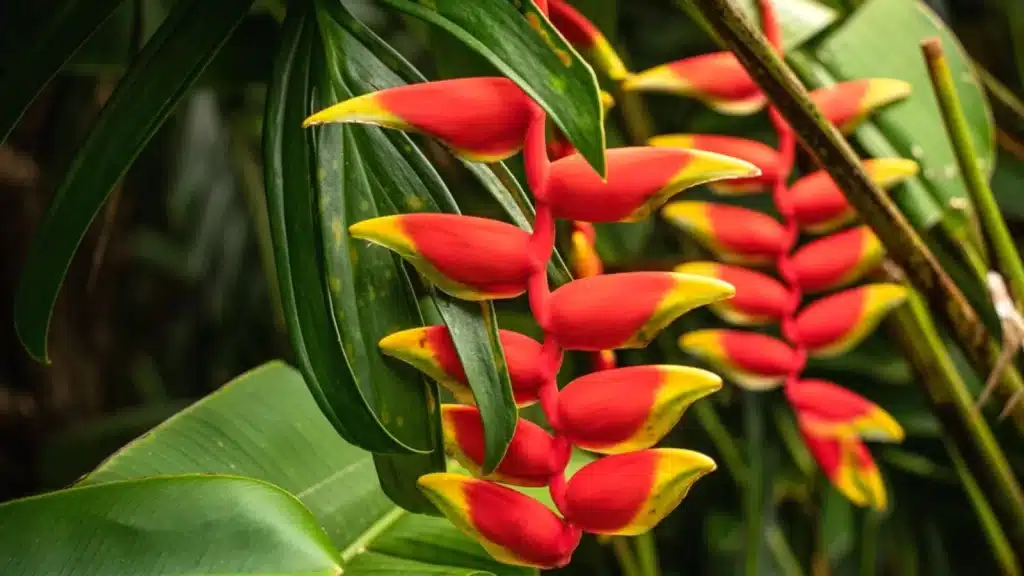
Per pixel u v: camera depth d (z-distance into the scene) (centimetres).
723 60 155
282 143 138
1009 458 217
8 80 143
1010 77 327
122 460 154
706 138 158
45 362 143
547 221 130
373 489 161
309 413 165
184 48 140
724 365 157
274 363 170
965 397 173
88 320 304
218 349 351
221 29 140
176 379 349
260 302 347
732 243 157
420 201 138
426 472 142
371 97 128
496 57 127
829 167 149
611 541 212
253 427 162
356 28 139
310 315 135
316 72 139
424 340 134
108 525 134
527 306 248
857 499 158
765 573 234
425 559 155
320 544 134
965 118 174
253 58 177
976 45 328
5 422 281
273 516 134
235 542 133
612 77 158
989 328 179
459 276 130
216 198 318
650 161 129
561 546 132
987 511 181
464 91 128
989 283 162
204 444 159
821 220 157
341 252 137
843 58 173
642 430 130
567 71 125
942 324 160
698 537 281
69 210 139
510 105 129
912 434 250
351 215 137
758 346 156
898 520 263
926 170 170
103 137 139
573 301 130
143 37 175
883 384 251
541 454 132
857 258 156
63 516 134
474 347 132
